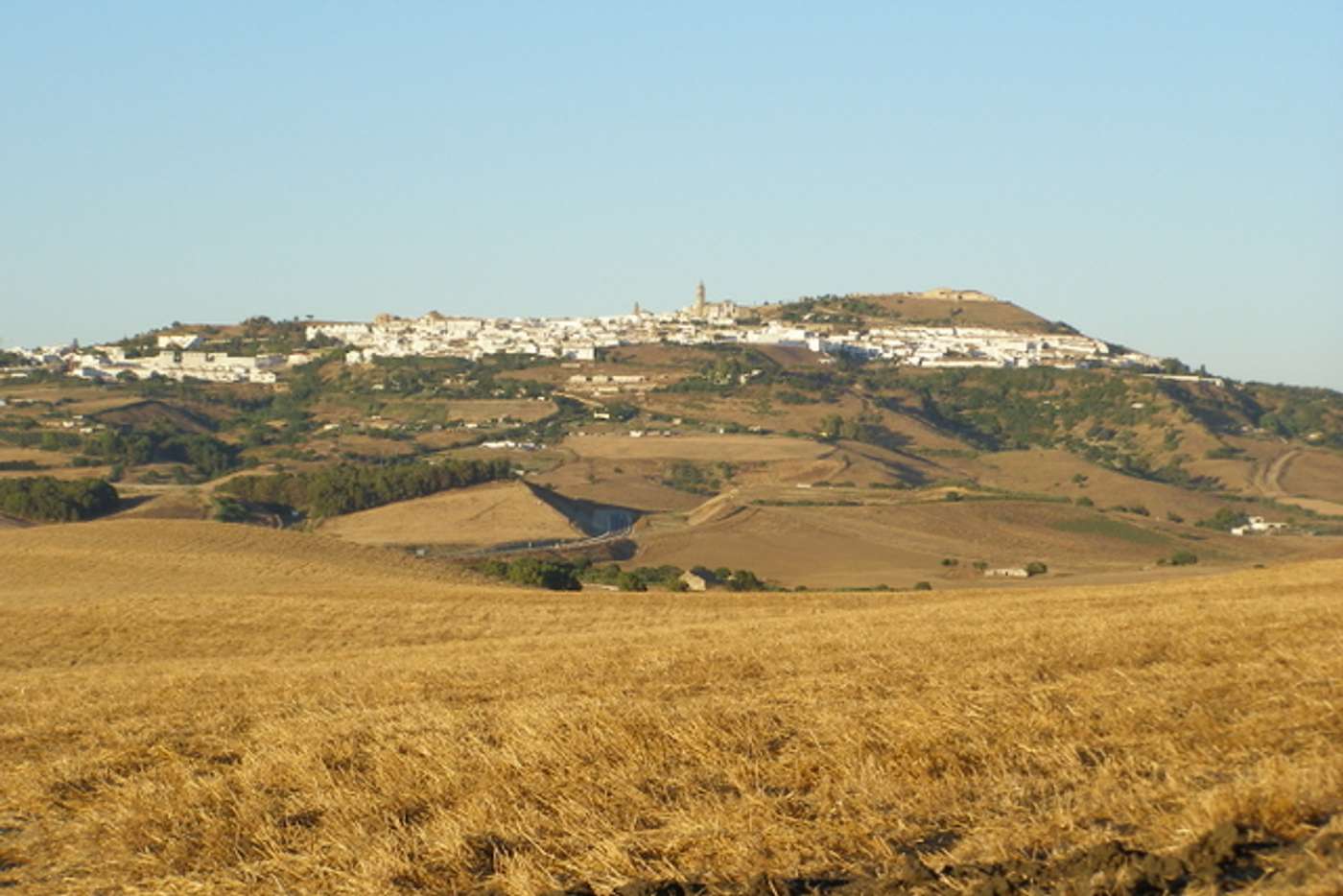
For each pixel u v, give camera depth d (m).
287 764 18.11
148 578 87.50
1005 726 17.27
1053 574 134.75
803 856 12.55
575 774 16.11
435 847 13.50
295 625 59.62
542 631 55.91
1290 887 10.28
